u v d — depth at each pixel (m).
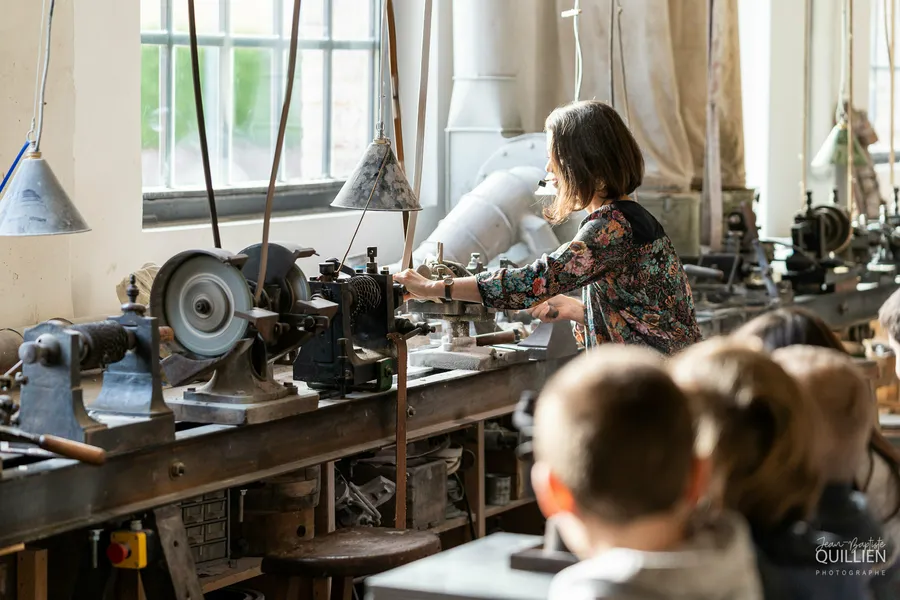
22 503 2.64
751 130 8.55
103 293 4.54
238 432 3.14
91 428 2.76
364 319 3.66
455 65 6.11
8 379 2.83
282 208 5.62
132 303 2.96
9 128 3.93
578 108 3.51
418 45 6.15
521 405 2.12
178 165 5.10
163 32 4.97
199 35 5.15
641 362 1.54
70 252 4.37
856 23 9.38
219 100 5.27
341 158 5.97
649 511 1.51
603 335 3.56
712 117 6.26
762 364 1.86
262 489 3.50
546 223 5.51
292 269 3.30
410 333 3.70
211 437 3.07
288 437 3.30
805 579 1.91
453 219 5.45
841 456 2.13
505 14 5.99
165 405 2.96
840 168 7.70
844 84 8.07
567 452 1.51
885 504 2.45
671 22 6.47
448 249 5.35
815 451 1.94
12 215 3.38
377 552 3.01
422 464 4.01
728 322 5.44
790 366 2.17
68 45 4.11
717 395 1.83
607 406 1.50
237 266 3.10
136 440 2.86
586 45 6.32
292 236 5.41
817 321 2.57
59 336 2.77
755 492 1.85
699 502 1.69
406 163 6.18
